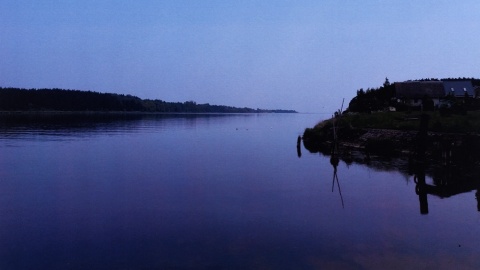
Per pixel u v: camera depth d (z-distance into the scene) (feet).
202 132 291.99
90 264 44.29
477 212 65.41
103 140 201.16
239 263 44.16
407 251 48.01
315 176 100.32
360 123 179.73
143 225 58.08
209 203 71.31
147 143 191.83
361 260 45.09
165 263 44.34
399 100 241.55
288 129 358.64
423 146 111.45
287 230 55.83
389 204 71.05
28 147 161.27
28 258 46.06
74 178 95.45
